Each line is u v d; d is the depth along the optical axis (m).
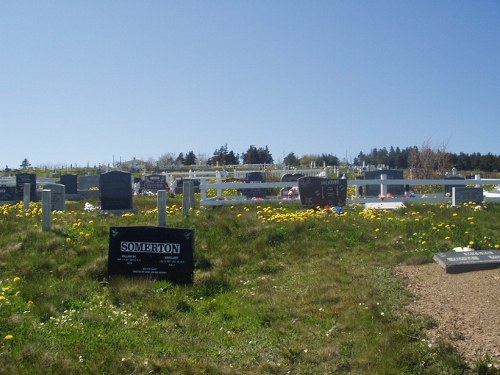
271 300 9.03
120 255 10.12
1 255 11.02
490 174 48.81
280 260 11.50
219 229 12.88
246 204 18.38
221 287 9.85
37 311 8.02
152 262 10.05
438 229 12.98
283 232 12.81
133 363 6.58
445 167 36.38
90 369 6.31
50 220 12.74
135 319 8.13
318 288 9.40
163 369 6.53
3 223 13.70
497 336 7.09
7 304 8.00
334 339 7.35
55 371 6.21
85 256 10.94
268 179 32.75
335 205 18.14
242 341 7.46
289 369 6.60
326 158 64.25
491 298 8.40
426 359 6.58
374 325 7.63
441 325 7.54
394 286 9.32
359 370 6.50
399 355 6.63
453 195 18.58
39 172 55.69
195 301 9.17
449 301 8.46
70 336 7.23
